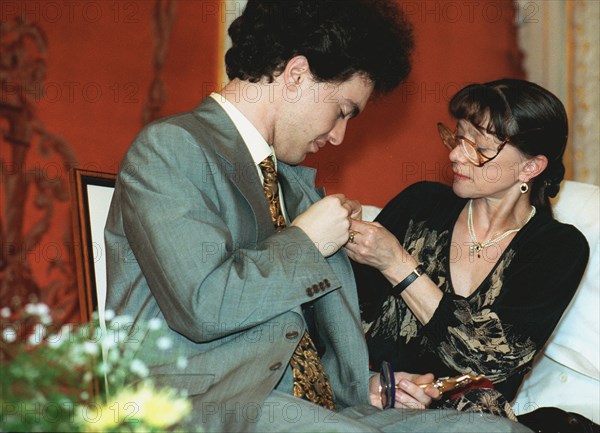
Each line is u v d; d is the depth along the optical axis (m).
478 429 1.86
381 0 2.28
